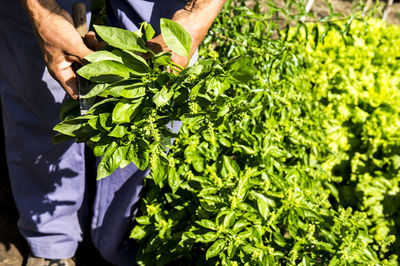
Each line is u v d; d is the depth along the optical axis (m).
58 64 1.04
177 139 1.53
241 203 1.37
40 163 1.56
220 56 1.97
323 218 1.47
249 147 1.57
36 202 1.65
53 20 1.01
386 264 1.42
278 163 1.60
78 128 0.96
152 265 1.64
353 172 2.12
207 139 1.43
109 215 1.62
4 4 1.20
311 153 1.88
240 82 0.99
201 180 1.46
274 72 1.80
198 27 1.06
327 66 2.28
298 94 1.88
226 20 1.89
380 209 1.98
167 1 1.21
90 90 0.98
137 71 0.93
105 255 1.78
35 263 1.76
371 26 2.54
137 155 0.98
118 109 0.91
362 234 1.40
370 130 2.12
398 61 2.44
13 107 1.45
